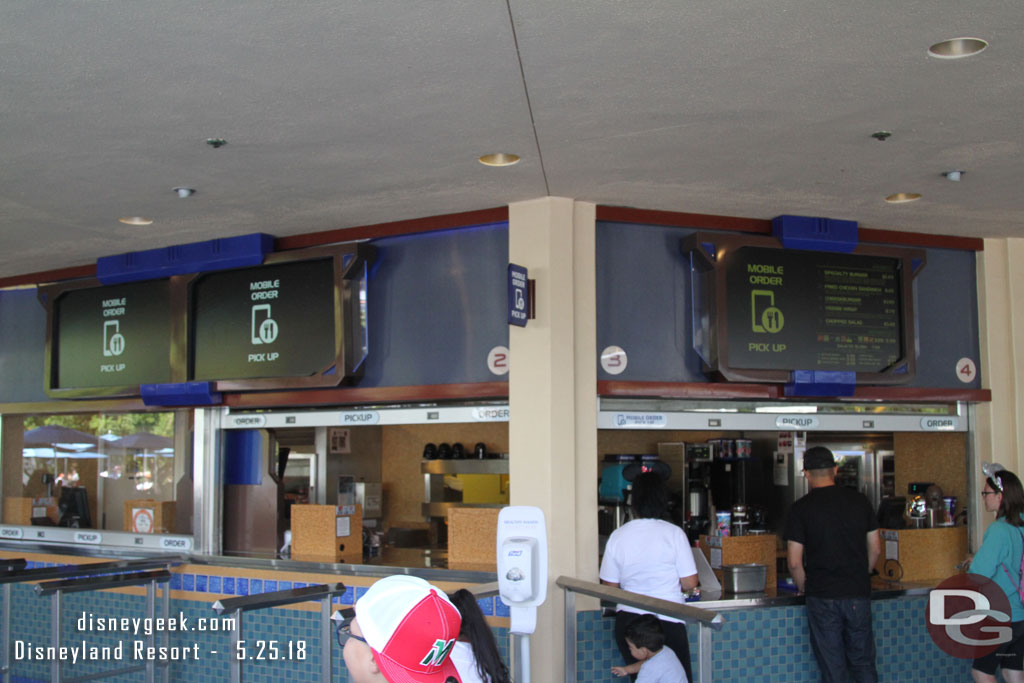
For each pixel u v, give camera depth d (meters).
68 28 3.27
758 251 6.03
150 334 7.02
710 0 3.08
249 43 3.41
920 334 6.49
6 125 4.27
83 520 7.71
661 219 5.98
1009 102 4.05
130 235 6.48
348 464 8.01
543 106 4.09
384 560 6.29
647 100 4.01
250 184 5.27
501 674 2.71
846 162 4.91
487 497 7.41
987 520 6.46
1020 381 6.54
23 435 8.16
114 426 7.69
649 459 6.49
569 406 5.57
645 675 4.55
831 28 3.31
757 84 3.85
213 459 6.86
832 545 5.40
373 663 2.41
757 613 5.66
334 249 6.21
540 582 4.56
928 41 3.42
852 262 6.22
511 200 5.70
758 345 5.95
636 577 5.02
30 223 6.13
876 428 6.34
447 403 6.01
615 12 3.17
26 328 7.89
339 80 3.77
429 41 3.40
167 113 4.14
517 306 5.38
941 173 5.11
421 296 6.14
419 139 4.52
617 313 5.90
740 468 7.18
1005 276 6.65
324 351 6.27
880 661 5.89
